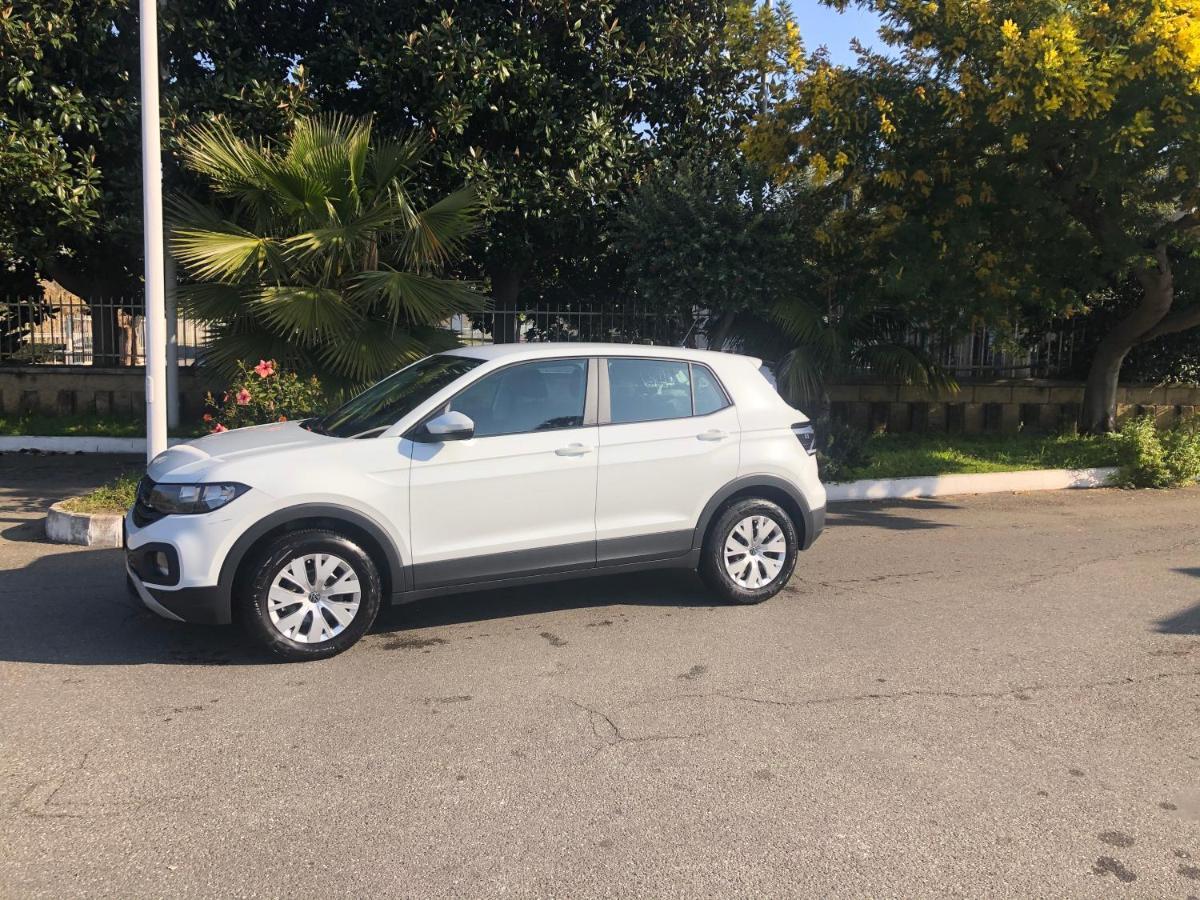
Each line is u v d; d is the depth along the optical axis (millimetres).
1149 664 5207
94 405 12945
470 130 12117
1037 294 11703
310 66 11719
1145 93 9227
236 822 3473
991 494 10867
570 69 12250
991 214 10867
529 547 5578
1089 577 7098
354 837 3379
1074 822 3520
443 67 11000
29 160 10219
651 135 12836
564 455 5609
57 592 6391
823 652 5367
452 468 5348
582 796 3686
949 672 5062
